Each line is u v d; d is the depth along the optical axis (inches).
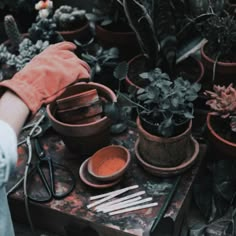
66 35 55.3
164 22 42.7
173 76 46.8
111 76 50.8
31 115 25.0
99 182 39.5
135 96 40.3
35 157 43.7
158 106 37.6
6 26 52.9
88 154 42.6
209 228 41.2
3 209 24.5
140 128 38.4
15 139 22.1
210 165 44.6
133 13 42.3
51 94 26.3
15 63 51.1
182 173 40.3
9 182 41.8
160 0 41.6
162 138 37.1
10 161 21.2
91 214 38.3
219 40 45.4
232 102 39.8
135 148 41.6
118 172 38.6
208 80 48.5
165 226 37.5
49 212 40.2
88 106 39.8
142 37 44.2
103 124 39.4
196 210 44.4
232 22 45.0
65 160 43.1
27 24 61.8
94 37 56.7
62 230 42.0
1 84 25.0
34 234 42.1
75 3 62.1
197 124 48.6
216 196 42.6
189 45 46.5
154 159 39.4
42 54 29.5
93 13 53.1
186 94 37.3
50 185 40.8
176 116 37.7
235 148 40.0
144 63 50.7
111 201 38.9
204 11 46.9
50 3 56.4
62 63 28.6
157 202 38.4
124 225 37.0
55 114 40.9
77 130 38.9
